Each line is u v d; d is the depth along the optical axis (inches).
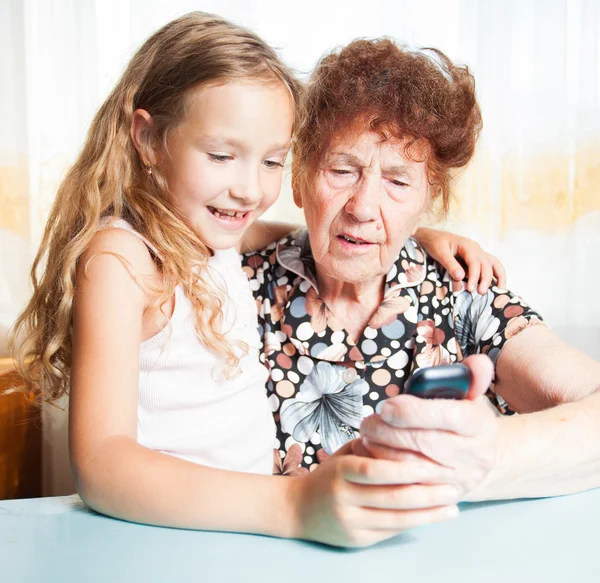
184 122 35.4
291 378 44.3
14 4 77.2
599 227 82.0
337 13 78.4
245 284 44.1
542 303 82.7
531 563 23.5
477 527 26.8
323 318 44.4
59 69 77.8
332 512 24.0
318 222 40.3
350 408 44.0
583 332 82.9
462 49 79.7
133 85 38.1
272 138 35.9
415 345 44.5
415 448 22.9
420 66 40.0
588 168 81.6
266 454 41.3
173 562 23.5
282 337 44.9
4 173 78.0
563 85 80.4
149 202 36.6
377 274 41.0
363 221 38.9
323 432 43.9
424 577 22.4
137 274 33.9
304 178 40.8
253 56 36.0
